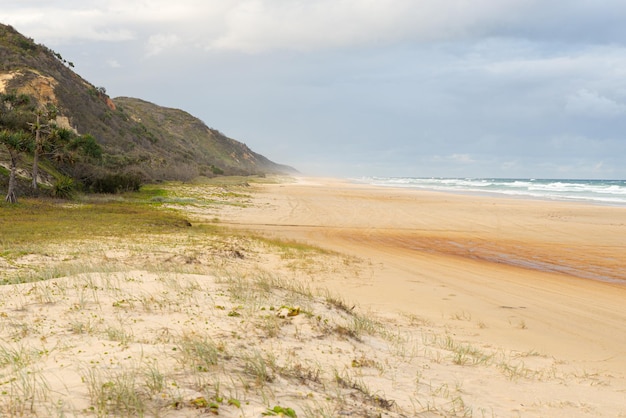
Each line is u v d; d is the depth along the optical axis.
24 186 40.06
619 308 13.17
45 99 73.88
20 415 3.79
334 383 5.79
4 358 5.40
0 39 85.31
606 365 8.30
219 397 4.57
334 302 10.50
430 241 29.27
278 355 6.44
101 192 48.88
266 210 44.41
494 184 122.50
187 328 7.01
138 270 11.90
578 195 76.75
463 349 8.57
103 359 5.41
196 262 16.23
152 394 4.44
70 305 7.83
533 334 10.17
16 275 11.45
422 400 5.74
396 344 8.36
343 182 130.75
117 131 87.88
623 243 29.39
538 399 6.33
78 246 18.05
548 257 24.00
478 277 17.50
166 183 64.44
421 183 129.75
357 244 26.89
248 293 9.52
